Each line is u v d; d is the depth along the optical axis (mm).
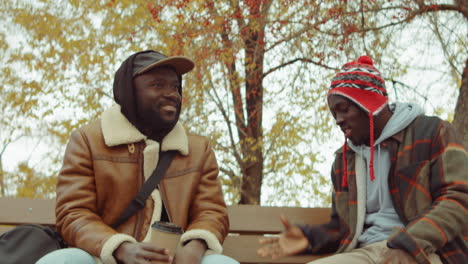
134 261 2229
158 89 2715
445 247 2523
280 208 3303
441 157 2650
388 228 2723
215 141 9859
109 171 2652
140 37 9633
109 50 9695
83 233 2418
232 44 8727
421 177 2668
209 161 2871
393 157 2771
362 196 2834
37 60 10031
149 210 2633
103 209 2652
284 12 8961
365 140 2891
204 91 9758
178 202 2689
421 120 2816
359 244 2811
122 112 2760
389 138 2816
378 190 2812
